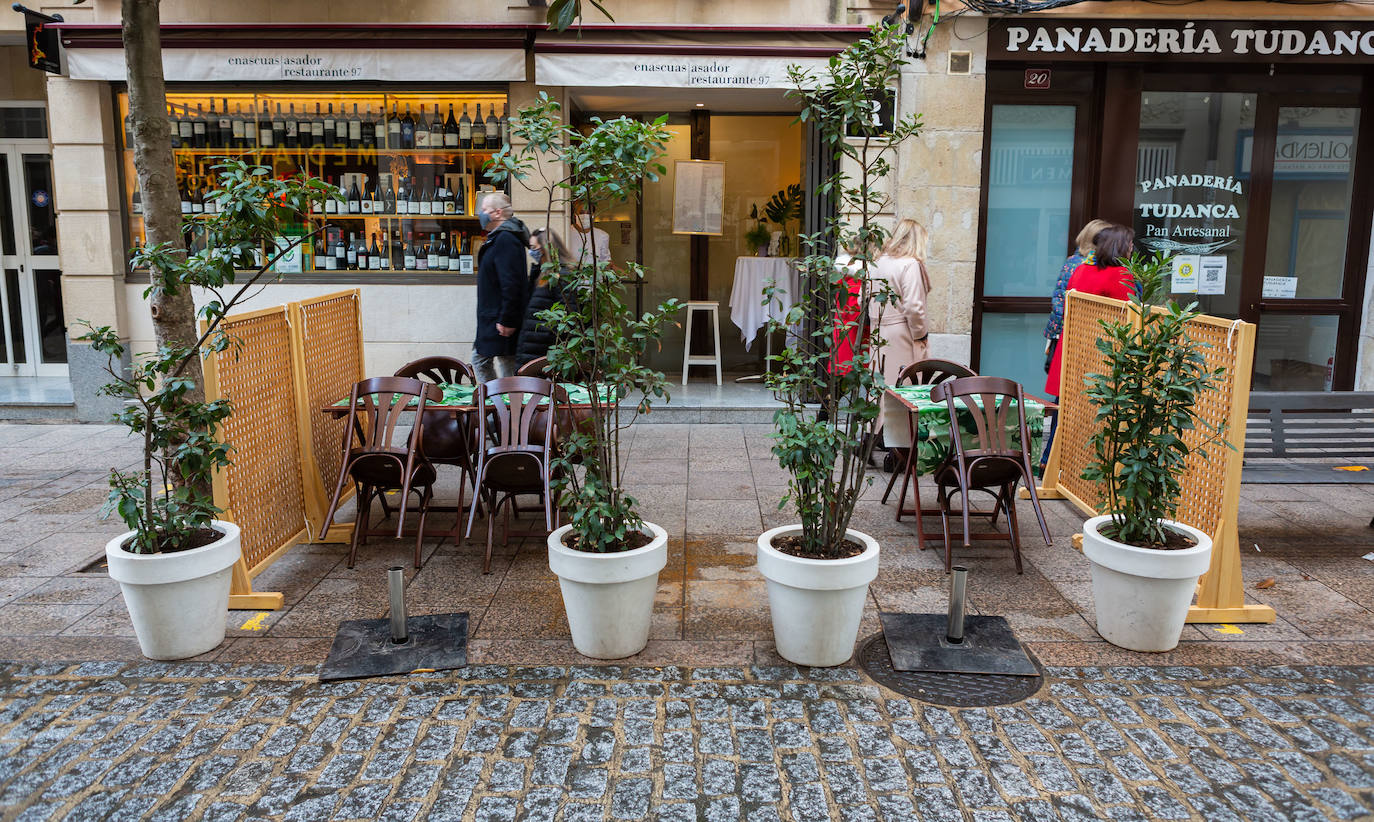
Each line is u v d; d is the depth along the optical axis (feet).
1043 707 11.33
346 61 24.68
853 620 12.29
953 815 9.26
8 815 9.27
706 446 24.49
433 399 16.65
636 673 12.19
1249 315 27.66
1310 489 21.03
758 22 25.64
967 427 16.96
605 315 13.19
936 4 24.23
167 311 14.40
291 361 16.92
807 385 13.23
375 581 15.44
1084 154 26.71
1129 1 25.14
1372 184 26.94
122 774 9.95
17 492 20.53
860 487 12.96
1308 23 25.26
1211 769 10.01
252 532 15.17
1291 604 14.44
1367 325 27.40
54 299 32.07
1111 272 19.81
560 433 16.80
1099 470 13.61
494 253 21.53
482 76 24.76
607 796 9.58
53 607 14.38
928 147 25.79
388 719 11.04
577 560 12.15
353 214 27.27
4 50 30.73
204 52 24.72
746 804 9.45
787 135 33.17
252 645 13.06
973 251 26.27
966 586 15.21
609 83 24.44
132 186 27.02
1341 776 9.87
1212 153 26.89
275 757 10.27
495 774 9.95
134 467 22.57
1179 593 12.50
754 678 12.07
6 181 31.32
